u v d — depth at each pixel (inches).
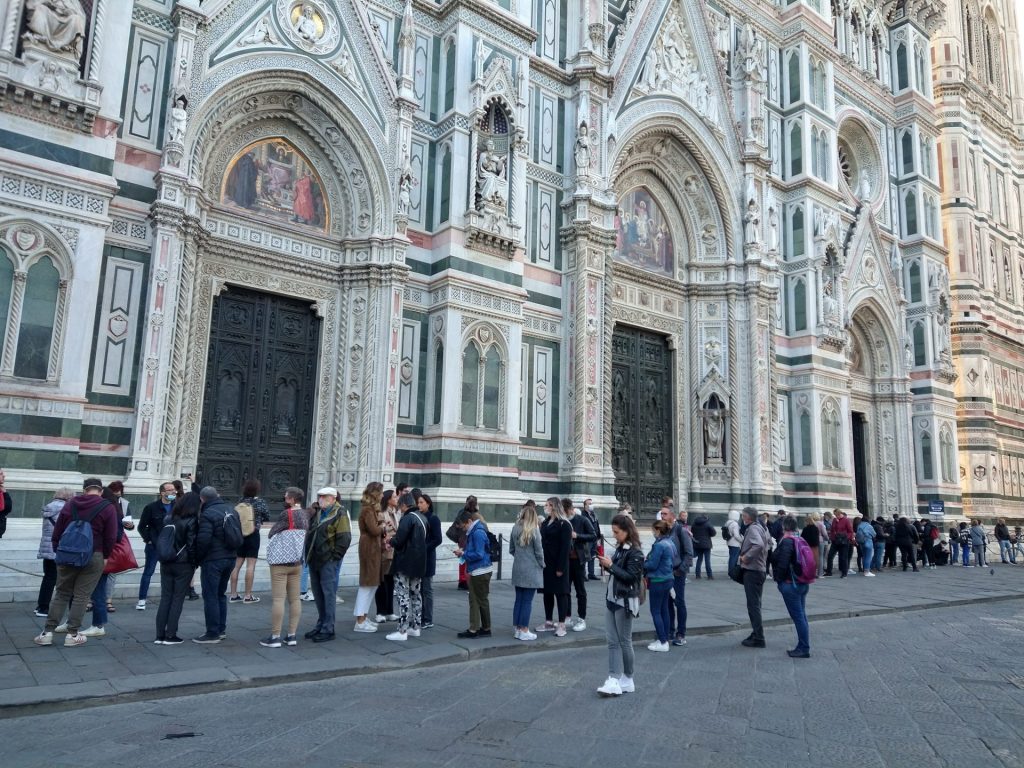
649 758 253.1
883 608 642.2
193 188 628.7
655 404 1047.0
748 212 1087.6
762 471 1031.6
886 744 276.2
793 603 436.8
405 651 392.5
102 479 565.9
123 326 589.3
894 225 1435.8
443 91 812.6
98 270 561.0
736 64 1153.4
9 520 504.7
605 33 963.3
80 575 374.3
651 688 348.8
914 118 1470.2
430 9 823.1
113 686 305.0
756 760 255.0
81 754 242.8
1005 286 1744.6
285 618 468.4
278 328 711.7
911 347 1419.8
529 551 441.7
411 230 774.5
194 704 300.0
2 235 526.6
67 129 561.6
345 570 627.8
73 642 371.2
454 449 731.4
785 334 1177.4
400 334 728.3
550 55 932.6
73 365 544.4
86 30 584.1
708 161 1071.0
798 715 311.0
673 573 459.2
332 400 721.0
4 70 536.7
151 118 624.1
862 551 1009.5
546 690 339.3
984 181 1722.4
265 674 334.3
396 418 712.4
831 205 1245.1
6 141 535.2
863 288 1278.3
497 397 778.2
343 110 728.3
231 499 661.3
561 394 863.7
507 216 805.2
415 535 426.9
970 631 551.2
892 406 1336.1
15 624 415.2
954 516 1366.9
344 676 352.2
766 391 1060.5
